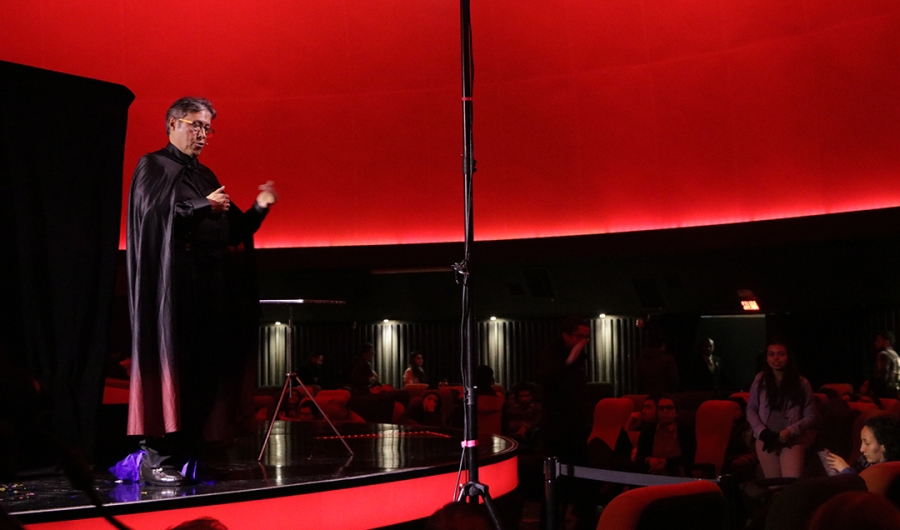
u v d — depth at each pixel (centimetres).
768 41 1006
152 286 305
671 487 242
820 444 538
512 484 431
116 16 1152
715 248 1069
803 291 1068
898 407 568
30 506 262
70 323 354
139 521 267
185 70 1182
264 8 1168
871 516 136
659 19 1063
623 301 1230
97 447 388
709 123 1073
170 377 297
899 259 963
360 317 1373
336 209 1245
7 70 340
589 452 606
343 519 314
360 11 1161
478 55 1155
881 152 962
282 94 1202
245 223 341
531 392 893
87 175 365
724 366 1431
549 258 1171
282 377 1450
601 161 1150
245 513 288
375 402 829
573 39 1112
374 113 1204
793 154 1026
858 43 948
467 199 328
